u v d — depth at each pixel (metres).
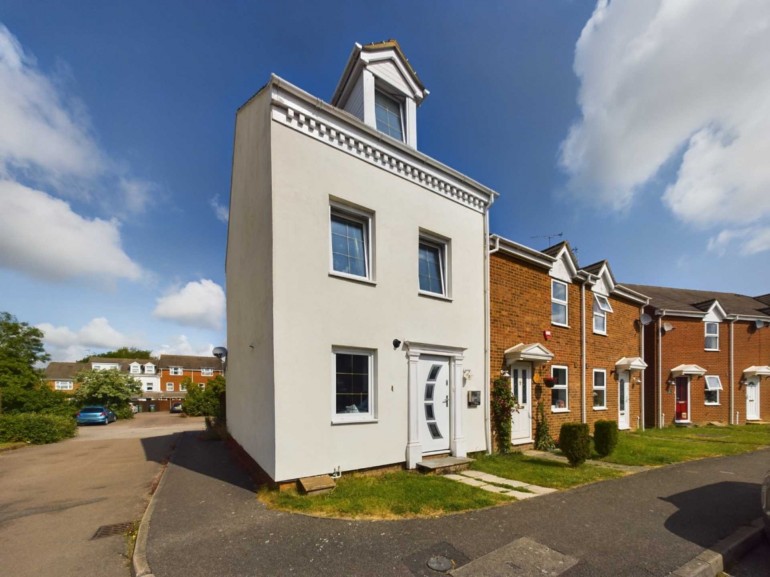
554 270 12.22
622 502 5.75
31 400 24.92
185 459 9.21
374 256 7.54
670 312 17.50
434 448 8.12
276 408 5.96
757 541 4.71
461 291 9.15
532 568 3.79
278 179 6.39
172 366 65.31
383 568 3.76
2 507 6.05
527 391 10.70
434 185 8.84
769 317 20.03
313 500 5.53
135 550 4.13
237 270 10.02
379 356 7.34
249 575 3.63
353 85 8.96
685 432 14.73
